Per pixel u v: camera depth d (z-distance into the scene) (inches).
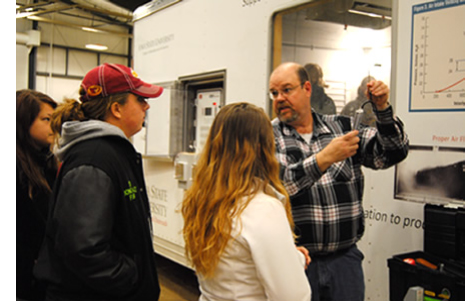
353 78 91.1
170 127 149.6
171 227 152.7
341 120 79.9
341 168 72.6
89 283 49.6
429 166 74.5
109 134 54.7
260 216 47.0
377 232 83.2
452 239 67.9
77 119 57.7
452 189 71.3
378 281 82.8
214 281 50.0
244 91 116.4
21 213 65.9
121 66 60.6
